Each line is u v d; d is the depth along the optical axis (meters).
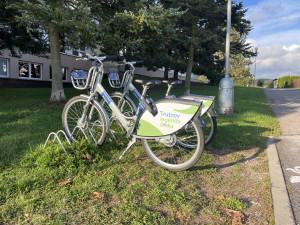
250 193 2.68
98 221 2.12
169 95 3.69
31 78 18.84
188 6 13.67
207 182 2.94
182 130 3.69
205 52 18.03
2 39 10.26
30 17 5.98
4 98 10.42
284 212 2.28
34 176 2.82
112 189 2.63
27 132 4.67
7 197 2.43
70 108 4.04
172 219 2.17
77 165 3.17
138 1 7.55
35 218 2.14
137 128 3.31
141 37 7.89
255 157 3.79
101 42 7.97
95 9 7.64
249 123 6.07
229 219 2.21
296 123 6.30
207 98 3.96
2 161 3.26
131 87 4.37
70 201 2.40
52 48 8.51
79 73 3.77
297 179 3.00
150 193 2.59
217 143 4.36
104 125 3.72
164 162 3.25
